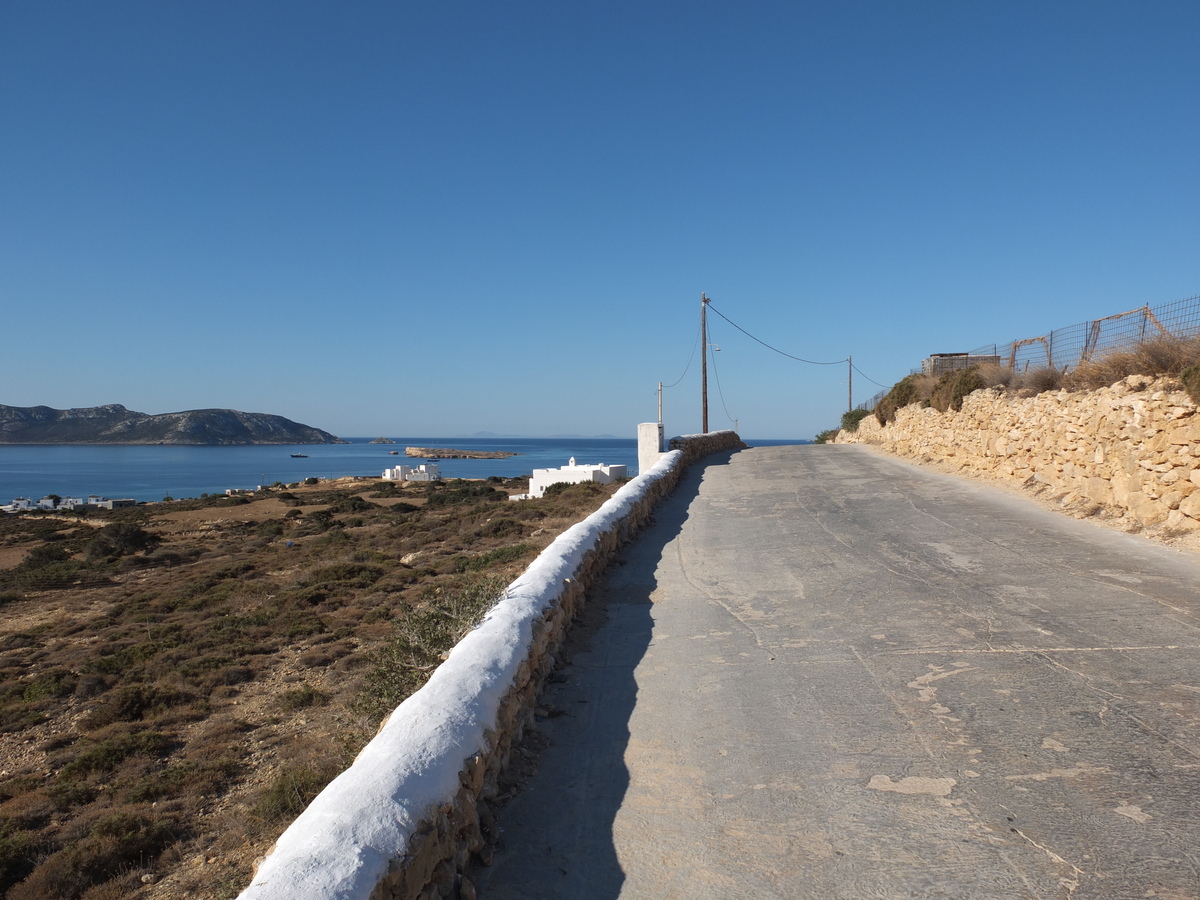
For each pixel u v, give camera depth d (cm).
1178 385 948
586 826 385
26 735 1030
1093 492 1120
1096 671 539
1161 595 708
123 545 3381
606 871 345
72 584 2662
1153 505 969
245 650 1297
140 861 617
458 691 415
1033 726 460
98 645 1544
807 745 457
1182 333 1017
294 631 1387
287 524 4256
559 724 514
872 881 321
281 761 798
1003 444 1484
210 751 848
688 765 443
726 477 1911
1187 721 455
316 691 1027
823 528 1161
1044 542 959
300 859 256
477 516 2738
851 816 375
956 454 1767
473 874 347
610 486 3038
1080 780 395
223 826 655
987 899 304
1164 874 312
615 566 987
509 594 630
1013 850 336
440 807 319
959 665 569
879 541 1038
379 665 687
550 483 4462
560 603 669
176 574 2702
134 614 1925
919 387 2283
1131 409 1016
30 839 677
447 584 1548
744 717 505
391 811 293
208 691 1106
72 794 776
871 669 575
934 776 409
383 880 261
